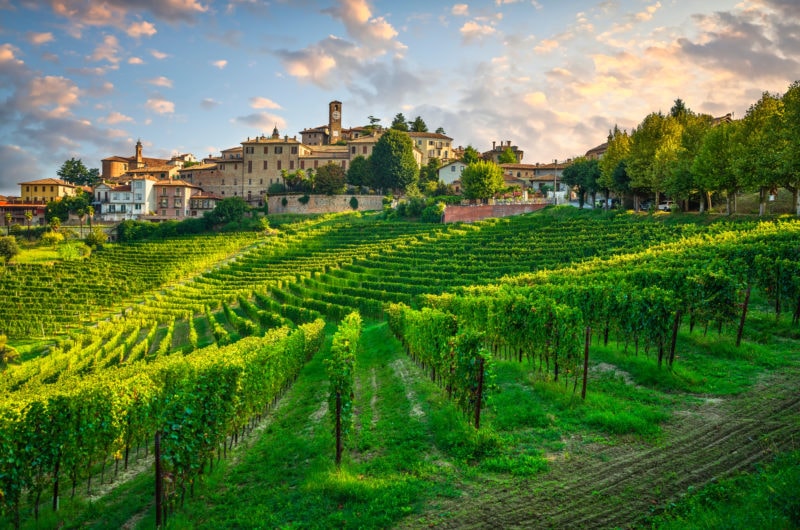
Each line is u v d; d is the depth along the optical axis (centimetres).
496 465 1308
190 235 13262
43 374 4250
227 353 2470
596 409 1603
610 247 6894
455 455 1416
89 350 5291
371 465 1445
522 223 9725
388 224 11806
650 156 8312
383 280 7169
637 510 1058
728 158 6319
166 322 7062
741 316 2148
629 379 1931
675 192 7350
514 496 1166
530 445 1416
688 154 7419
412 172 15312
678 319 1939
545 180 14950
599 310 2438
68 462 1488
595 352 2322
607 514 1055
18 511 1457
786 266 2408
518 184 14175
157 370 2245
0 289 8856
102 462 1769
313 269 8694
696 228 6219
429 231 10300
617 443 1373
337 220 13212
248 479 1516
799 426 1333
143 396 1792
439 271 7362
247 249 11500
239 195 16850
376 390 2458
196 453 1449
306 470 1477
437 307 3516
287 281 8206
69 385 2141
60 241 12850
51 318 7575
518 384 2006
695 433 1374
